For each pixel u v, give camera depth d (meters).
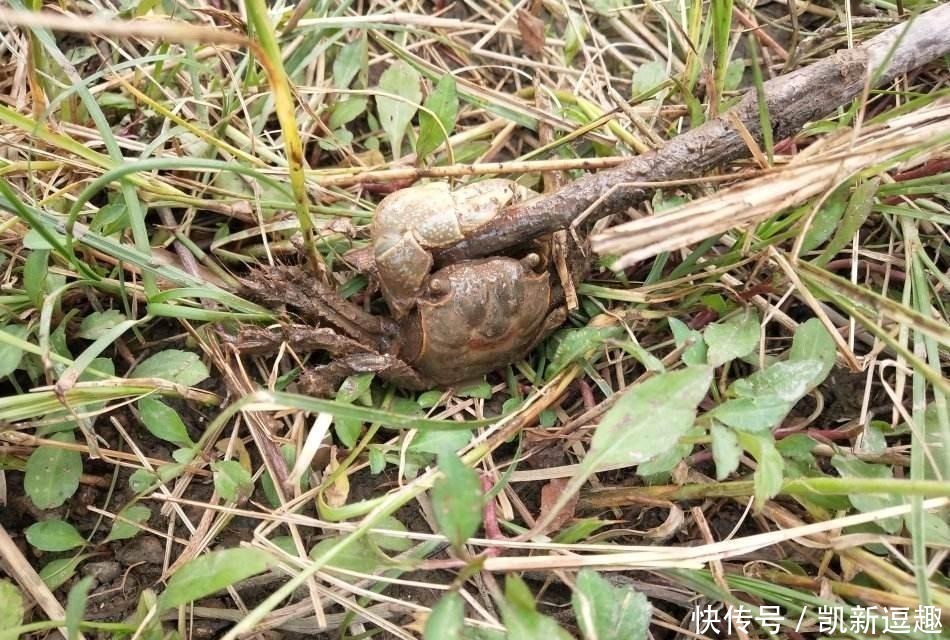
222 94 0.63
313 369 0.59
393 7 0.67
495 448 0.60
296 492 0.59
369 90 0.64
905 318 0.56
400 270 0.58
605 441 0.55
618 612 0.55
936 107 0.59
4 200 0.57
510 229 0.60
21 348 0.57
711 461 0.60
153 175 0.61
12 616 0.56
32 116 0.61
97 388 0.58
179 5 0.62
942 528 0.57
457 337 0.59
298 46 0.64
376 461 0.59
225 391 0.61
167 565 0.59
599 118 0.63
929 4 0.64
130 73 0.64
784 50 0.67
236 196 0.62
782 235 0.60
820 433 0.60
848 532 0.58
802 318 0.62
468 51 0.67
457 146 0.65
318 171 0.62
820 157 0.57
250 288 0.60
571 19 0.66
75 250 0.60
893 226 0.62
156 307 0.59
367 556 0.57
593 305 0.62
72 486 0.58
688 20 0.66
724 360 0.59
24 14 0.51
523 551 0.59
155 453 0.60
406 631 0.58
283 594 0.55
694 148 0.60
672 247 0.56
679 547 0.57
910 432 0.60
